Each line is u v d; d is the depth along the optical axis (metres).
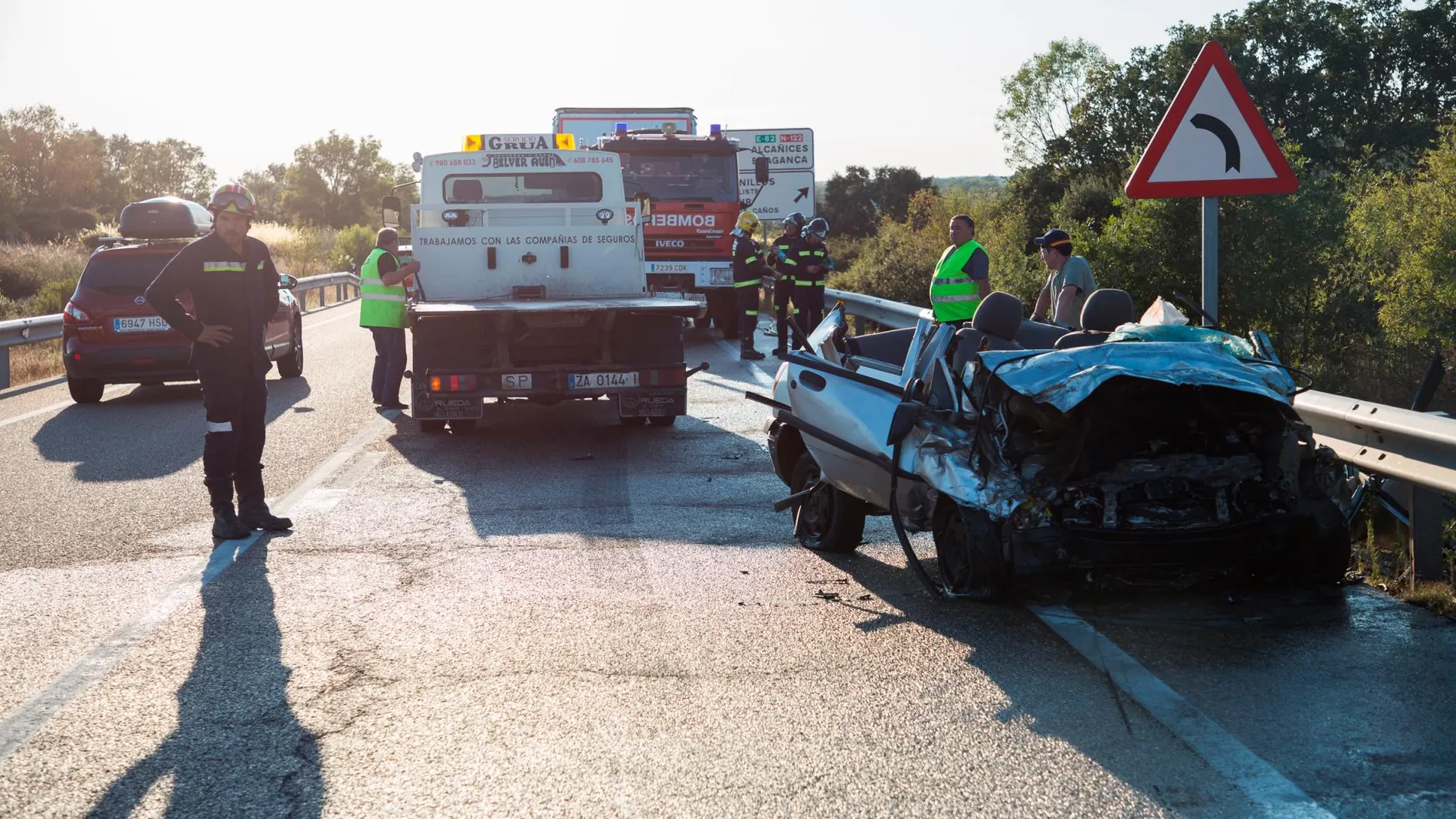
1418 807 3.62
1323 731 4.21
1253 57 54.19
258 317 7.64
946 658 5.12
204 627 5.72
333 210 98.12
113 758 4.21
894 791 3.83
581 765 4.07
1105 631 5.47
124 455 10.86
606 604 6.03
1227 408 5.64
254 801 3.84
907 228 41.53
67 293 31.30
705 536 7.55
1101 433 5.57
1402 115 54.44
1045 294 10.12
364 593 6.29
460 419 11.34
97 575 6.72
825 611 5.86
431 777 4.00
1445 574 5.97
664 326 11.74
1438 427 5.48
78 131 86.31
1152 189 6.69
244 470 7.75
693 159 21.88
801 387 7.39
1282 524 5.68
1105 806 3.68
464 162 14.20
